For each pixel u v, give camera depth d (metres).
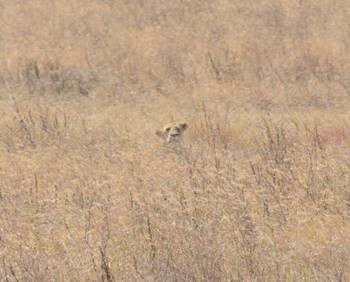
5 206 30.38
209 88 55.75
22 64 66.38
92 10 83.00
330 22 72.25
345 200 28.06
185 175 31.50
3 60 67.94
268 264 23.11
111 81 61.72
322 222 25.28
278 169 31.06
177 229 25.44
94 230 26.16
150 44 69.19
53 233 26.97
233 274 22.62
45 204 30.52
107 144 39.53
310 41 65.94
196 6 81.62
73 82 62.56
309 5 77.62
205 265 22.88
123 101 56.22
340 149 35.28
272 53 64.81
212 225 25.80
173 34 72.25
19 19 81.12
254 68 61.72
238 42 67.56
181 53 67.12
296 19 74.25
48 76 64.31
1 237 26.53
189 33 72.12
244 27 73.38
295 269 22.80
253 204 27.61
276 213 27.12
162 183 30.55
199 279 22.41
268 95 53.28
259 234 25.36
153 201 28.41
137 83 60.78
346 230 24.92
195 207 27.12
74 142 40.78
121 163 34.41
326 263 22.94
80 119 48.22
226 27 73.88
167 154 35.88
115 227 26.62
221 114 48.06
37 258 24.53
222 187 29.09
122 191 30.38
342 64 60.91
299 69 60.91
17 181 33.44
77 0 86.31
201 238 24.62
